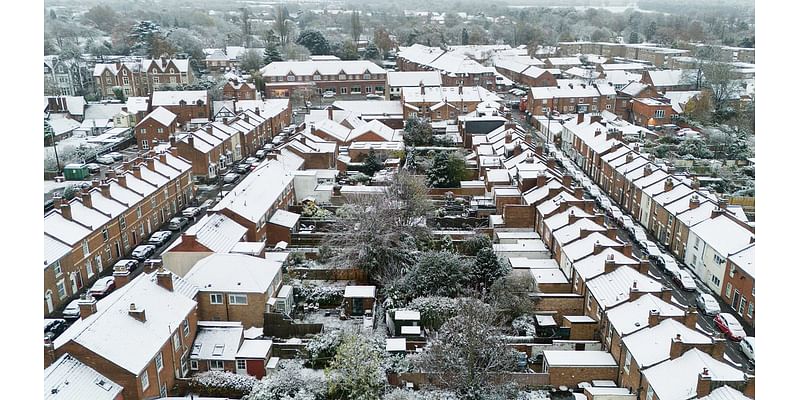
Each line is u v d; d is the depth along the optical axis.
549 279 60.81
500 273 59.53
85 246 65.62
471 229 77.44
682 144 116.12
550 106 145.00
